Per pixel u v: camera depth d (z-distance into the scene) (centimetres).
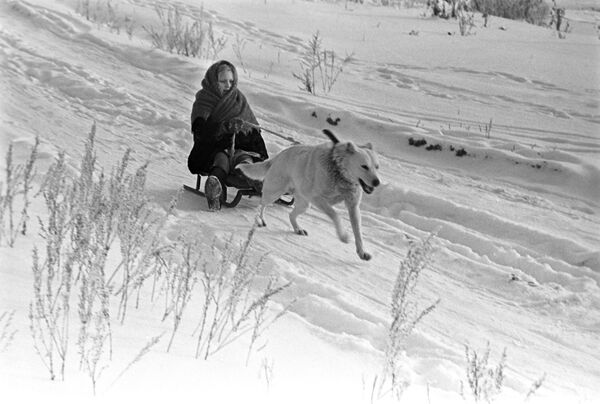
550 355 596
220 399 390
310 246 784
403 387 457
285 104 1259
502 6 2378
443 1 2194
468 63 1605
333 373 466
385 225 854
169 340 459
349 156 740
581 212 928
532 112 1277
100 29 1645
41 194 736
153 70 1416
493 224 851
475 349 586
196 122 897
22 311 450
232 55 1586
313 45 1536
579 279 734
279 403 400
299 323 558
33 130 1021
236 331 501
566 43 1872
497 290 715
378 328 573
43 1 1806
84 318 420
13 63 1304
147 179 925
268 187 813
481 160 1070
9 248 566
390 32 1914
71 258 449
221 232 782
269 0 2197
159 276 546
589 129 1190
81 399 360
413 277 546
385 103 1315
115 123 1112
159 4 1945
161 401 374
